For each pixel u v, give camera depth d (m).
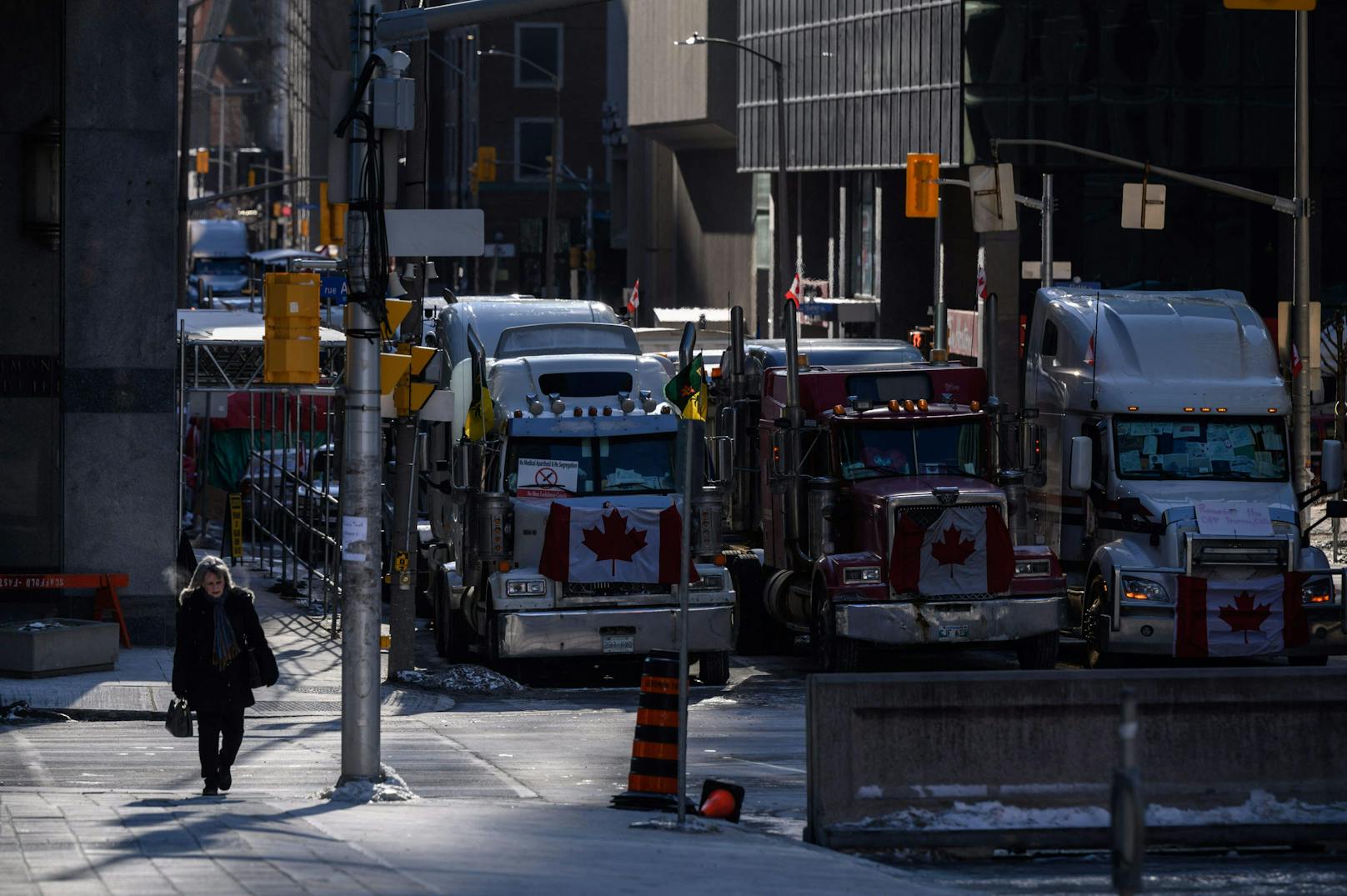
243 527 123.56
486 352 88.44
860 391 75.56
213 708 43.88
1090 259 189.25
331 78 45.69
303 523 99.12
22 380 76.62
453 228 45.56
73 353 76.50
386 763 52.50
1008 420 74.38
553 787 48.19
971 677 37.28
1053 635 72.69
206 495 121.06
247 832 35.72
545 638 71.25
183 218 157.75
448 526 82.06
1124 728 22.08
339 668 72.88
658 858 34.28
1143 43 186.00
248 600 44.34
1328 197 192.00
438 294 140.62
